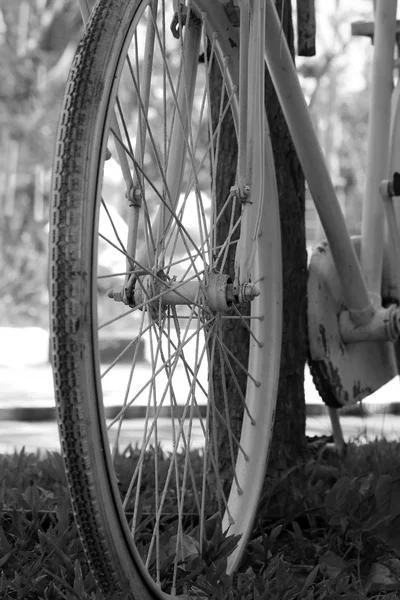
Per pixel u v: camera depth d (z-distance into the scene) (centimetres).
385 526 302
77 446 205
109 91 212
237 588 275
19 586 271
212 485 378
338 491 327
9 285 2759
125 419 914
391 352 418
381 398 1123
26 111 2552
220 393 388
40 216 2731
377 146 405
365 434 527
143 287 252
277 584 279
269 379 317
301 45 392
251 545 324
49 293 204
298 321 400
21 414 980
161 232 259
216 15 282
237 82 300
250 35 271
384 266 408
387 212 387
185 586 267
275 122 400
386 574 309
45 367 1912
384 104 410
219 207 391
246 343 385
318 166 352
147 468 430
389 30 413
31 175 2681
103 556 216
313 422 845
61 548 299
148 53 257
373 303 393
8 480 413
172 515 333
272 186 320
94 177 206
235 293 259
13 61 2495
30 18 2548
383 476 302
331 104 2312
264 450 313
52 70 2550
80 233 203
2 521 335
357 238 403
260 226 315
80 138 207
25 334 2048
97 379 207
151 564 275
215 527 316
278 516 353
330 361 382
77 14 2548
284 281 397
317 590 282
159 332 254
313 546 329
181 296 255
